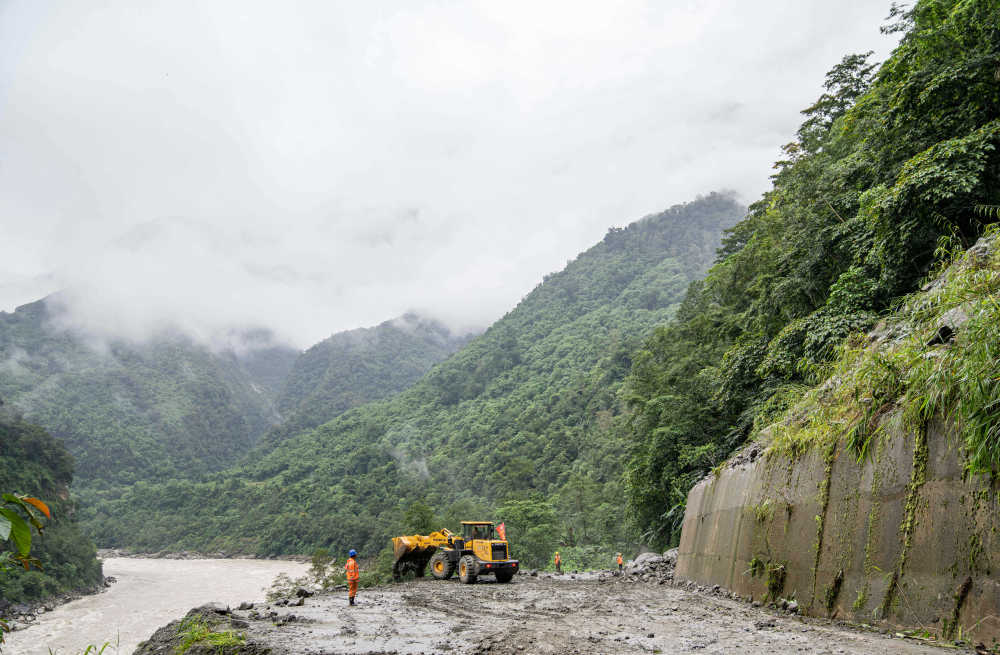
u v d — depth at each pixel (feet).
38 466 325.21
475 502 453.17
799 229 79.51
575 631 33.42
